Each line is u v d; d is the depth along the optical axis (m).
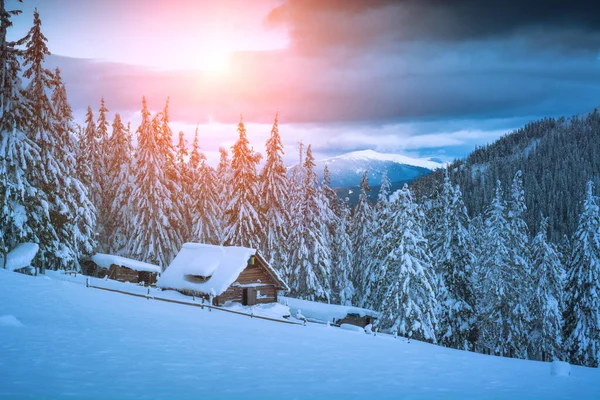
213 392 11.99
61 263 39.44
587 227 45.22
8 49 34.72
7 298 25.50
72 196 39.84
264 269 41.31
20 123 35.25
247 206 46.81
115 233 54.16
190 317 28.70
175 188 53.25
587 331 44.59
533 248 48.84
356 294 59.25
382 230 46.75
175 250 52.22
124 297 32.88
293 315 44.72
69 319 22.62
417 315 38.38
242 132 47.34
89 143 54.94
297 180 55.59
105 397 10.66
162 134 54.16
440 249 46.81
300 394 12.52
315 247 50.81
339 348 23.38
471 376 18.34
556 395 15.26
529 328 46.22
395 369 18.47
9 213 33.28
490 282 45.41
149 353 16.72
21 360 13.85
